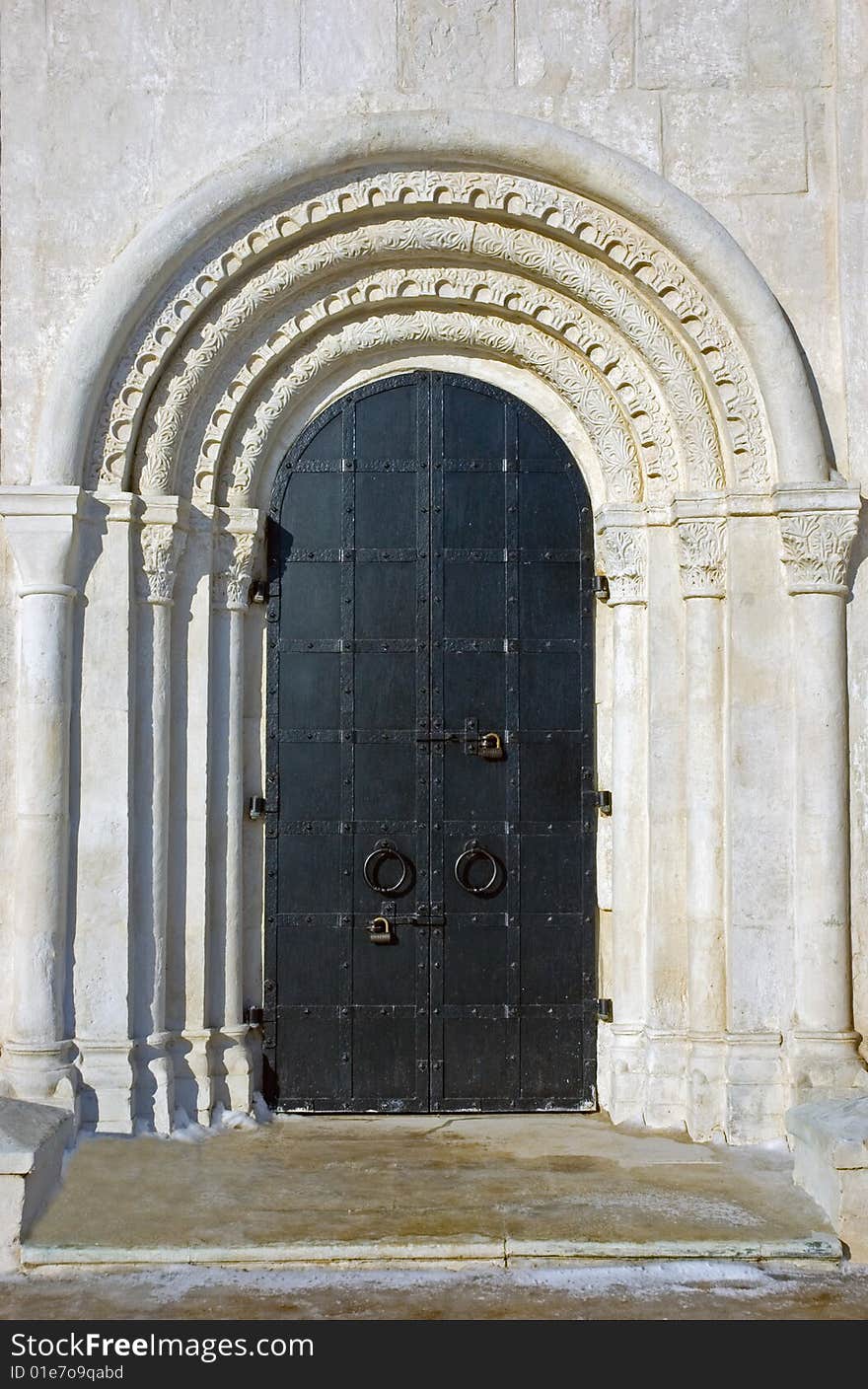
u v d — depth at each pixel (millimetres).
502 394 6637
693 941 6246
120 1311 4621
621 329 6348
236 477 6500
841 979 6066
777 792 6172
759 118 6277
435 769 6590
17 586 6113
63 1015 6035
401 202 6227
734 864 6152
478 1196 5402
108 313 6031
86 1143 5875
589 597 6625
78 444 6051
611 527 6465
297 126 6191
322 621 6609
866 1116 5332
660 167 6246
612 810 6543
